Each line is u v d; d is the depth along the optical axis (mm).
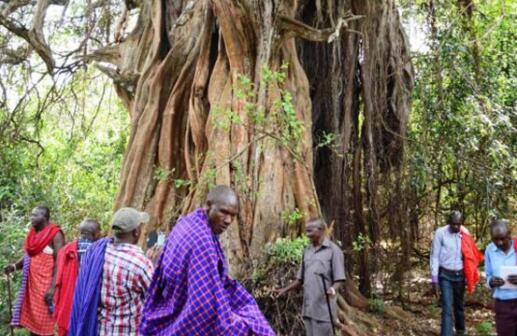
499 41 13625
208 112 10031
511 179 12391
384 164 12555
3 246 10391
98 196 16469
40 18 11391
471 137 12266
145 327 3236
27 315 7066
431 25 12266
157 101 10688
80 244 6051
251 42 9453
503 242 6469
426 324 10062
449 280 8695
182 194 10109
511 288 6254
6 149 14312
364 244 11719
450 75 12359
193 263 3094
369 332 8977
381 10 11352
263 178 8805
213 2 9430
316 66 11562
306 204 8961
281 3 9156
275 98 9086
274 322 7859
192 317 3008
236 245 8375
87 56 12648
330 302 6289
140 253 4238
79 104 16703
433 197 14336
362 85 11703
